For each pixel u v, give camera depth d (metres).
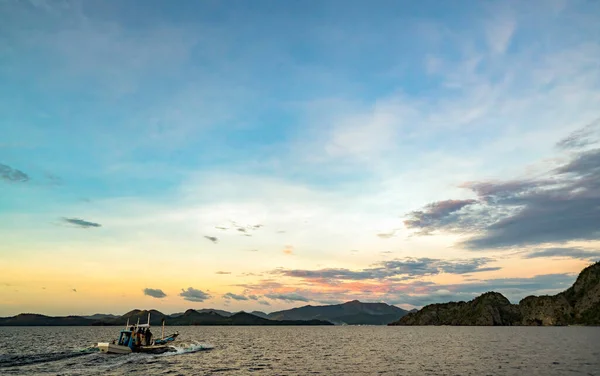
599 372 59.16
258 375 59.38
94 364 66.94
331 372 62.91
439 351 101.69
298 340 177.00
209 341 159.75
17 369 60.97
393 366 70.12
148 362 71.12
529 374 57.88
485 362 73.69
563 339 145.25
